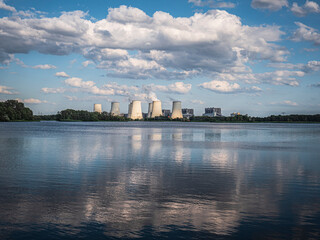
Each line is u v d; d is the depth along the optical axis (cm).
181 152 3591
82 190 1587
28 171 2152
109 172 2139
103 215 1202
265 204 1371
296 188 1684
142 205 1332
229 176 2028
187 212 1248
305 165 2578
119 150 3756
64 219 1154
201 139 6338
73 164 2514
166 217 1188
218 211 1264
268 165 2567
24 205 1315
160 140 5872
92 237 1006
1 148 3888
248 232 1059
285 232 1062
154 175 2039
